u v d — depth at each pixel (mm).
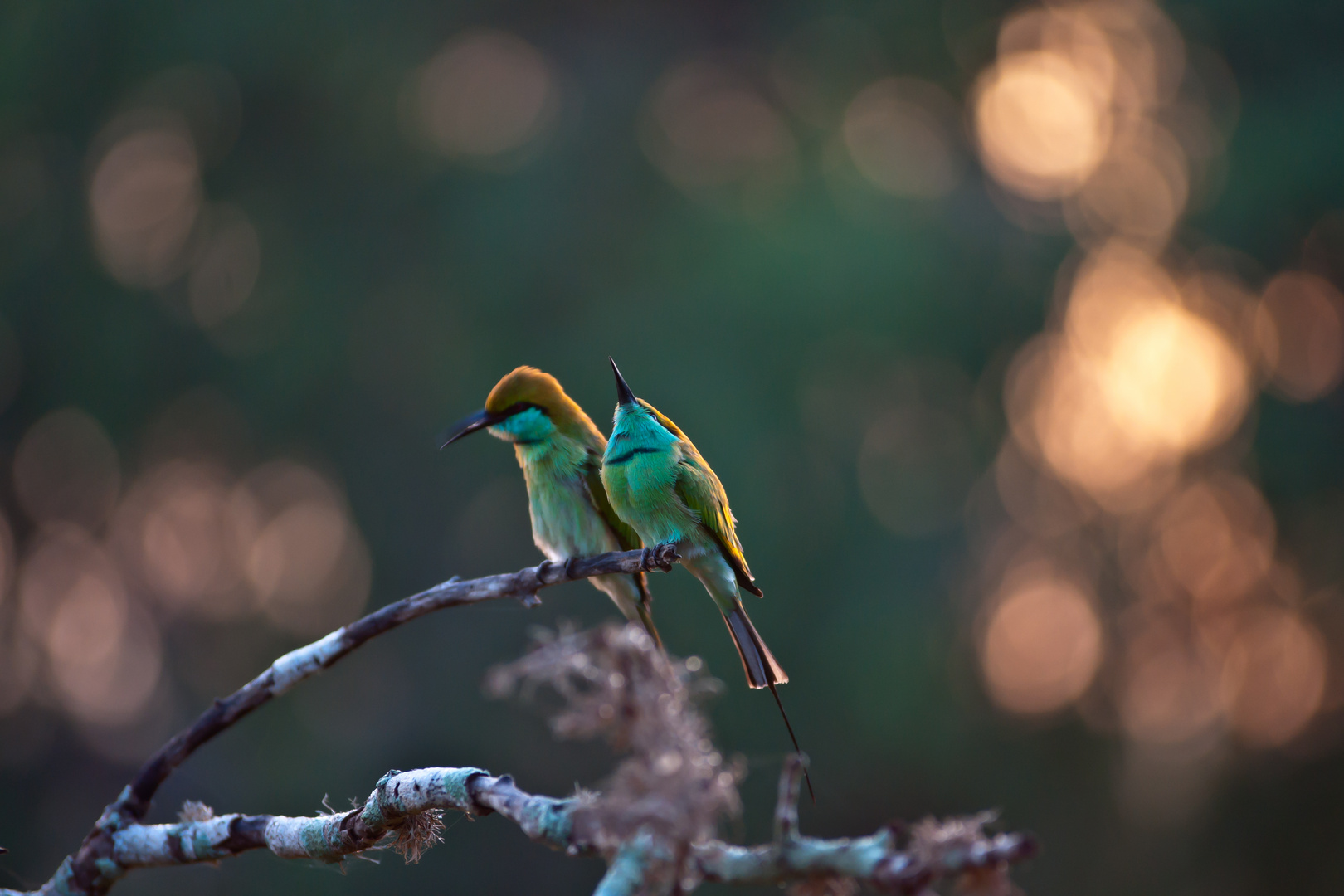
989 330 17938
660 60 19969
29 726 19453
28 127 17547
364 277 18391
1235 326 17406
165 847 3789
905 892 2457
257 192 18531
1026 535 19016
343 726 19078
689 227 17672
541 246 17703
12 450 18766
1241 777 18031
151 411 18516
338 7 18031
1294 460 16516
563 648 2686
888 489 18078
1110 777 18391
